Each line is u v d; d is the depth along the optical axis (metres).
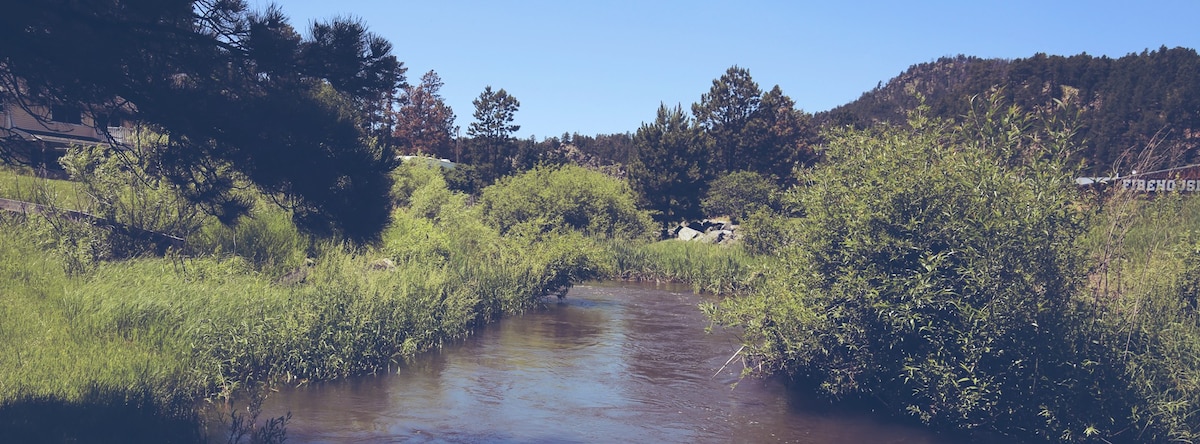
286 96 7.26
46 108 7.06
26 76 6.39
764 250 26.88
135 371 8.90
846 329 10.50
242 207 7.81
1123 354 9.27
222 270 14.07
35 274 12.50
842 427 9.85
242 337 10.65
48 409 7.41
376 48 7.54
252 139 6.90
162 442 7.29
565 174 37.38
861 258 10.50
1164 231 12.42
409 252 17.92
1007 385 9.61
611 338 15.61
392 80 7.75
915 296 9.74
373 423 9.30
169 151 7.38
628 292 24.11
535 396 10.96
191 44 6.98
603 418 10.01
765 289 12.29
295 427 8.95
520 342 14.93
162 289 12.07
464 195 27.25
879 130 11.70
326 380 11.21
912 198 10.30
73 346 9.62
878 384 10.48
